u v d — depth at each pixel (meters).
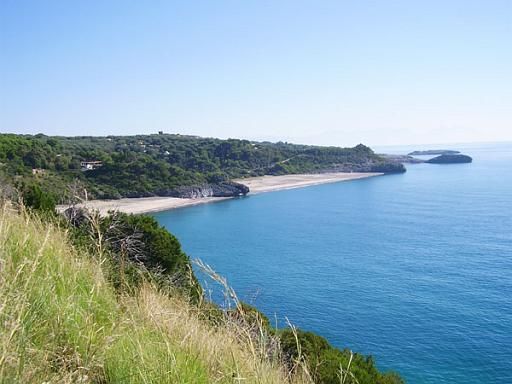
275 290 38.25
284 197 111.69
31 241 4.25
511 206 89.19
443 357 26.09
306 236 63.22
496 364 25.20
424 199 102.81
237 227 71.56
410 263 47.16
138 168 106.94
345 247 55.53
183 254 13.66
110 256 5.58
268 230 68.38
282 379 3.76
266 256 51.41
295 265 47.03
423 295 36.72
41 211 6.36
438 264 46.50
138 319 3.94
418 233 63.88
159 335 3.68
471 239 58.75
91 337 3.00
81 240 5.52
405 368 24.91
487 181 141.88
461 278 41.28
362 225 71.62
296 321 31.31
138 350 3.05
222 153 164.12
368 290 38.22
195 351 3.50
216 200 107.25
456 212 83.12
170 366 3.03
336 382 6.09
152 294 4.89
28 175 48.34
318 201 102.94
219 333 4.06
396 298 36.09
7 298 2.74
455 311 33.03
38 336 2.79
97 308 3.61
